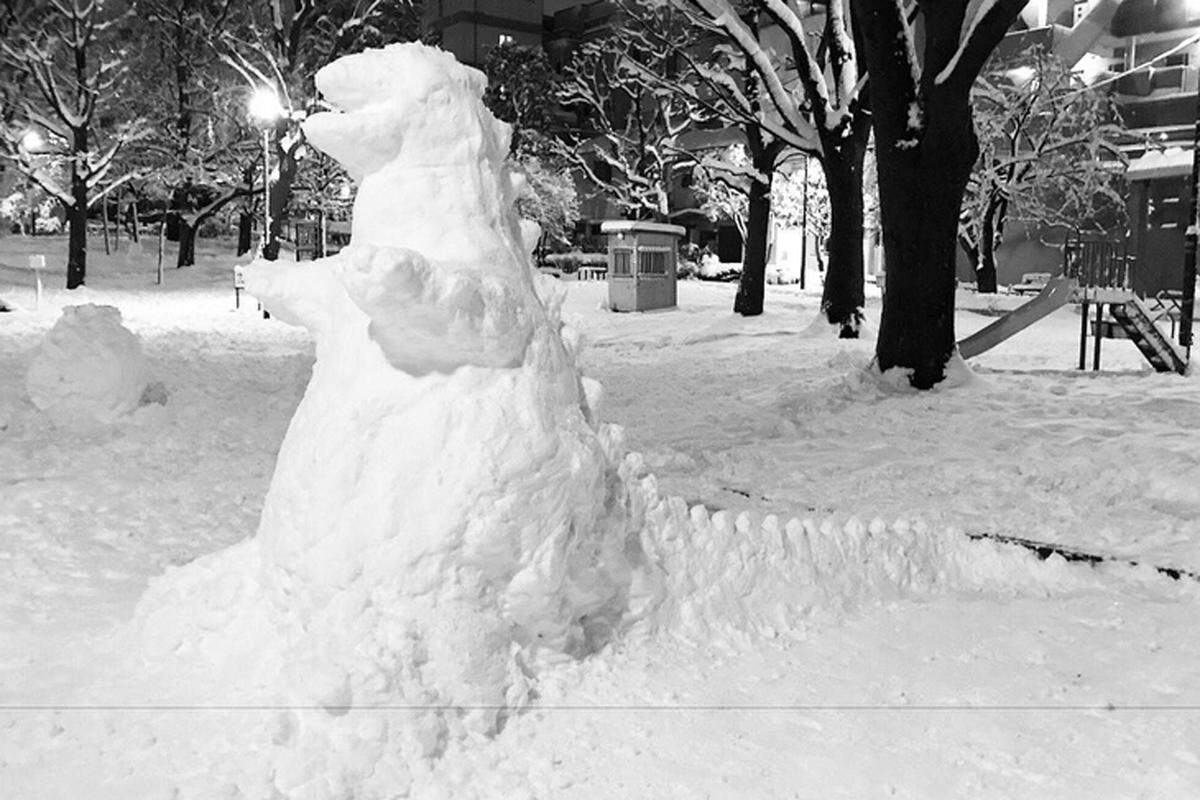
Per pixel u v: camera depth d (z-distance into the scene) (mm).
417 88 4094
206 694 3705
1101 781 3469
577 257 47094
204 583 4320
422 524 3693
